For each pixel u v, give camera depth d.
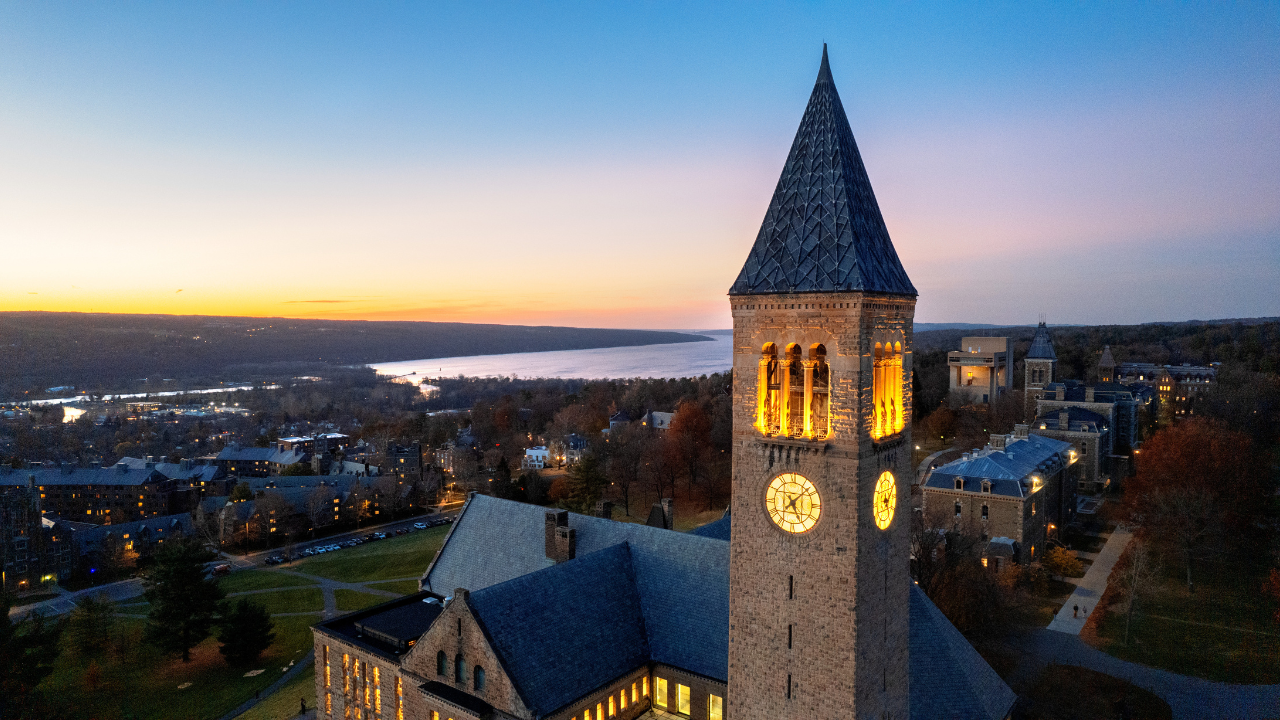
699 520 160.00
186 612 95.31
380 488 185.75
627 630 57.09
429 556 143.38
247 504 164.12
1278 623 85.94
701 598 56.75
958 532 97.25
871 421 39.06
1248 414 164.50
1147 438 176.62
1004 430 178.62
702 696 53.44
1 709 66.38
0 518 135.12
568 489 171.75
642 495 184.62
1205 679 75.62
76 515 197.00
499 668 48.38
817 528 39.19
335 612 113.88
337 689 66.31
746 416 41.62
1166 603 95.56
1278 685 73.88
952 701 52.50
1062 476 125.12
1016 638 86.19
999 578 95.56
